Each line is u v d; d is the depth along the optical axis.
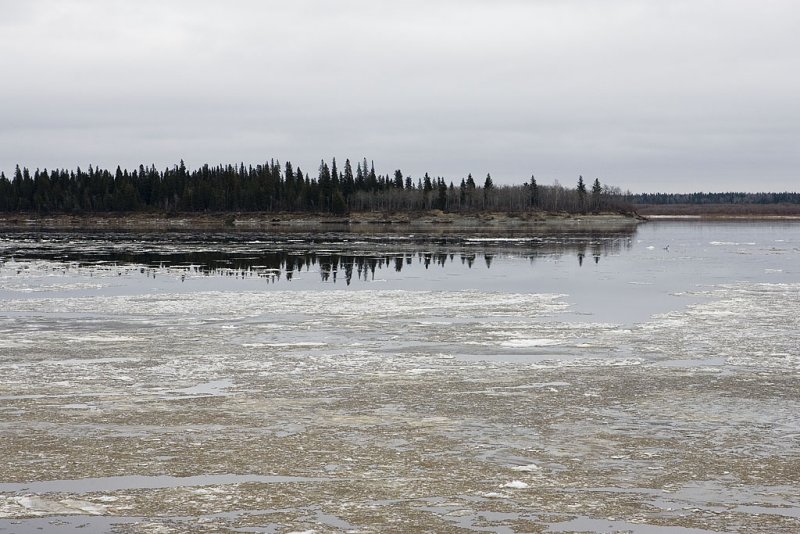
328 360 25.08
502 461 15.42
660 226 178.38
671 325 32.22
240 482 14.22
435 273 57.03
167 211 181.62
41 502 13.27
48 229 144.00
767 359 25.39
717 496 13.64
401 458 15.55
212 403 19.67
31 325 32.19
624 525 12.43
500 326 32.06
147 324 32.50
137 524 12.41
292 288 46.94
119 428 17.45
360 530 12.19
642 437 17.00
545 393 20.78
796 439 16.91
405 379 22.41
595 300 41.03
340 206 182.00
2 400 19.91
